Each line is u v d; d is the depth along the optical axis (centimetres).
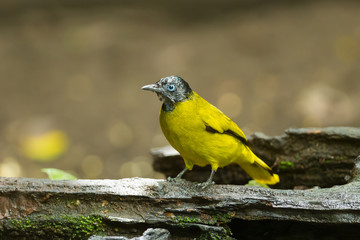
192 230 597
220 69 1825
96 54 2019
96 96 1716
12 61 1981
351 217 567
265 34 2100
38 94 1734
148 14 2466
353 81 1647
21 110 1627
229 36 2134
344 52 1850
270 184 822
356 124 1401
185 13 2484
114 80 1816
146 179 642
